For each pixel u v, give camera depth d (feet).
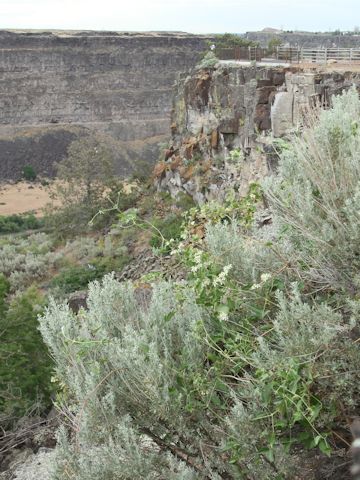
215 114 97.40
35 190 305.94
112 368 15.03
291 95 54.03
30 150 365.61
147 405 14.16
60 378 15.67
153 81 426.10
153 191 127.95
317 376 12.58
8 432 29.30
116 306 16.25
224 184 87.76
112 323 15.96
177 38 429.79
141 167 163.94
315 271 14.89
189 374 14.30
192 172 102.78
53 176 346.54
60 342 15.30
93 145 150.41
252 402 13.35
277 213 15.51
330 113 16.12
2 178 334.85
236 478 13.53
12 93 394.52
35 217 216.95
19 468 23.79
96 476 12.85
